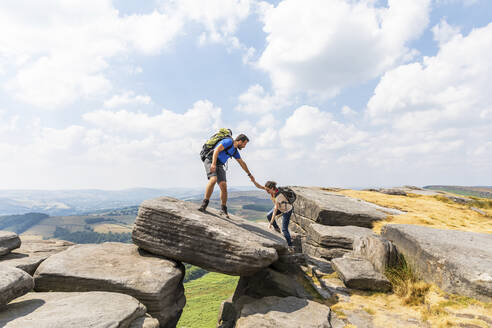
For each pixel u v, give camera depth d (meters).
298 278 6.68
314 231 10.73
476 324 4.01
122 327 3.57
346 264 6.84
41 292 4.63
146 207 6.06
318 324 4.39
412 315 4.88
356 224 11.85
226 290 79.12
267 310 4.91
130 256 5.88
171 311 5.13
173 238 5.79
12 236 6.19
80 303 3.93
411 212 13.96
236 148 6.89
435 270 5.57
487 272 4.64
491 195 111.69
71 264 5.16
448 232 7.16
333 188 21.92
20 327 3.01
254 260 5.30
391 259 6.67
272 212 9.00
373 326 4.56
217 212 7.64
